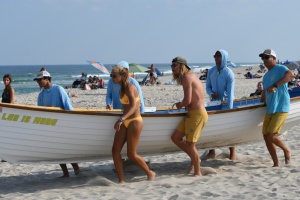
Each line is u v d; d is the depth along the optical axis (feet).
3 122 27.20
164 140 30.25
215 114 30.68
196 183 27.78
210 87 35.47
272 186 26.23
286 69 30.76
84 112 27.84
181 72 28.78
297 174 29.04
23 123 27.35
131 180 29.96
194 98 28.78
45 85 29.81
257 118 32.58
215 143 32.89
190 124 28.96
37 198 26.16
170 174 31.55
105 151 30.07
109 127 28.84
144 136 29.58
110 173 33.22
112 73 27.43
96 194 26.23
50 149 28.58
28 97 121.70
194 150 29.50
